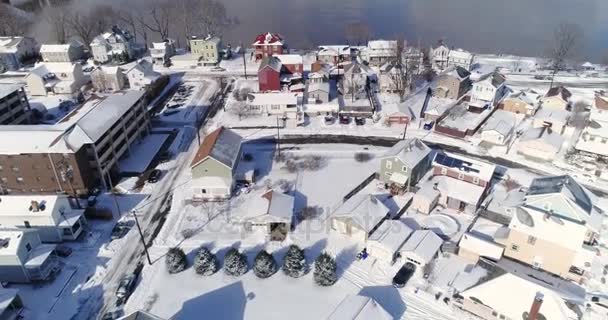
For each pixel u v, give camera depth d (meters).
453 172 53.34
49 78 89.62
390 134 71.12
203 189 53.84
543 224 40.09
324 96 81.50
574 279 40.31
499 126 67.44
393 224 46.47
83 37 128.00
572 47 117.06
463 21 156.25
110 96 66.50
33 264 41.38
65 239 47.56
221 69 104.62
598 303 38.03
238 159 58.81
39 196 47.09
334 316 35.47
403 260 44.03
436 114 74.19
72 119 59.41
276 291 41.19
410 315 38.62
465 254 44.06
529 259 41.97
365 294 40.66
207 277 42.88
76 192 54.69
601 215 41.06
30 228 45.56
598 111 65.00
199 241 47.53
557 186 41.06
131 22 139.00
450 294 40.47
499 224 48.97
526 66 108.06
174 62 107.62
